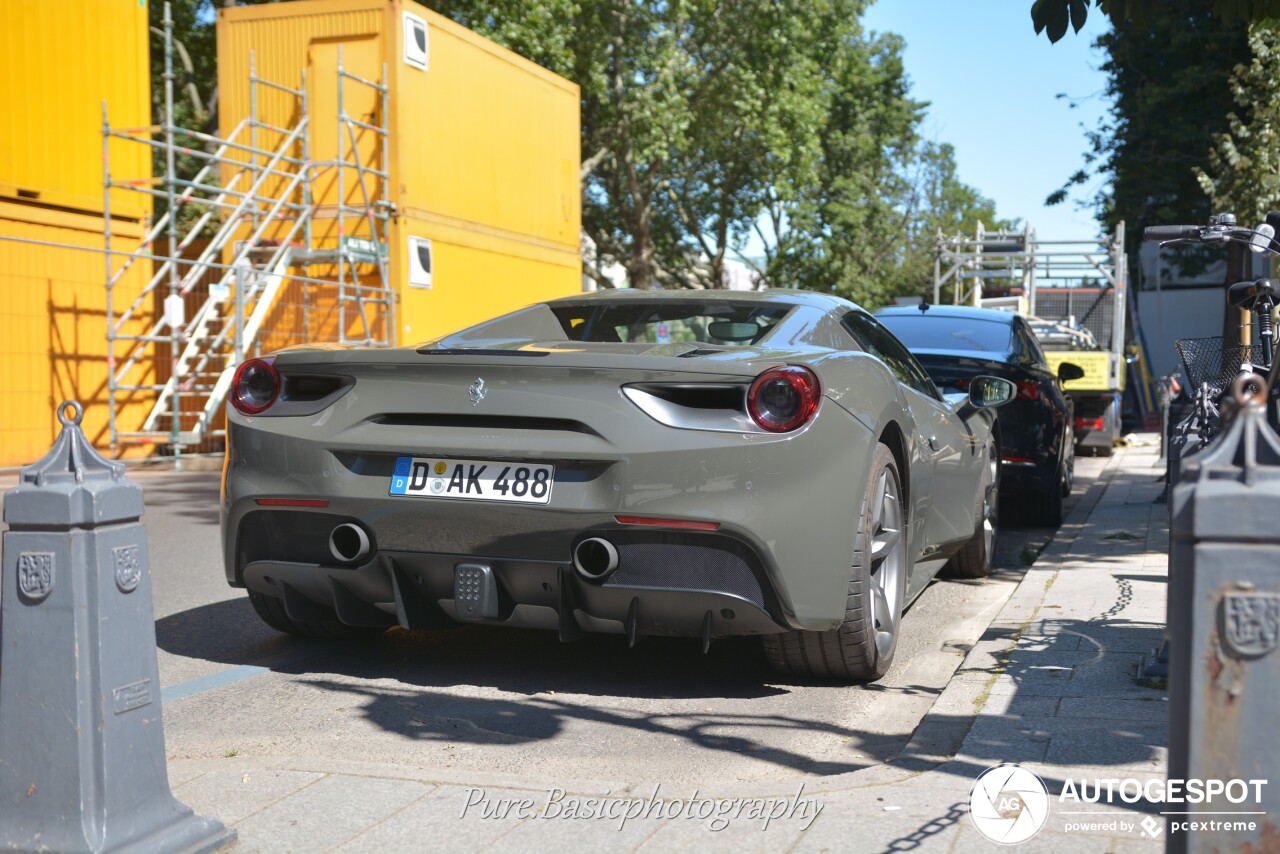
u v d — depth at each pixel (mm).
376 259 15555
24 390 14047
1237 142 16281
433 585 3883
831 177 42875
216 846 2545
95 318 15023
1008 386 5754
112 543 2398
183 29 29156
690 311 4523
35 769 2355
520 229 18688
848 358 4059
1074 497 10672
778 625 3664
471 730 3646
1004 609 5035
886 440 4285
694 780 3197
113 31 15430
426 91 16172
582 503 3605
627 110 31812
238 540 4102
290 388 4059
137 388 14461
